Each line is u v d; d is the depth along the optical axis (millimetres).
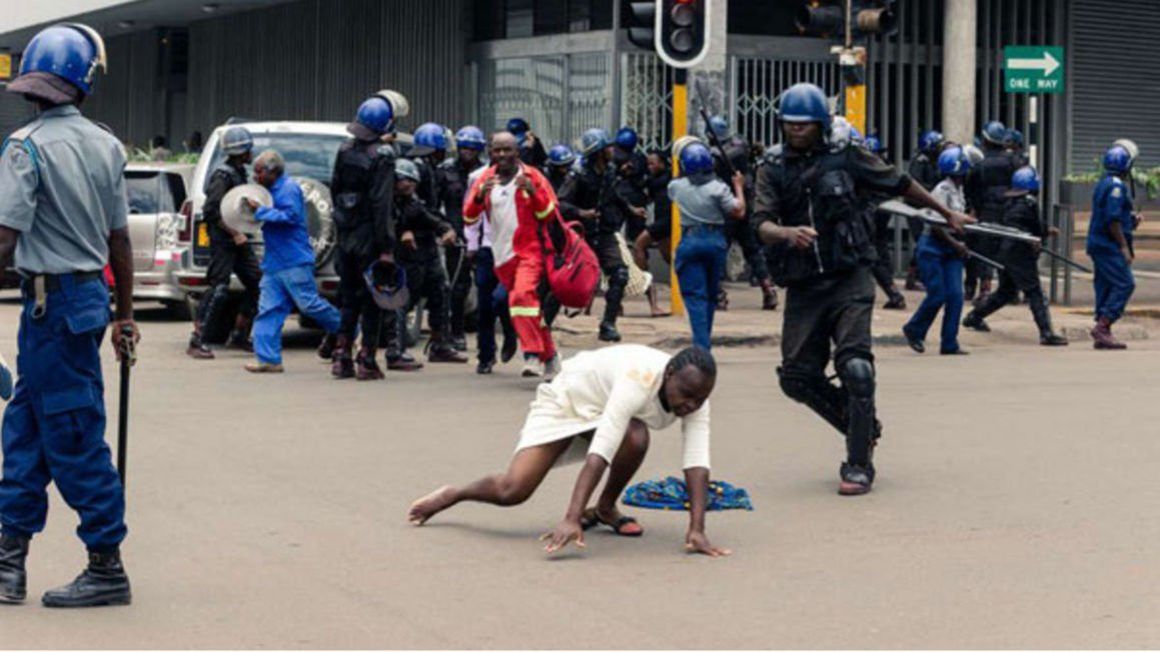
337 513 8602
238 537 8039
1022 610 6809
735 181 14125
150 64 36688
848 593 7066
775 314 19172
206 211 15430
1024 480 9641
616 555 7742
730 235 18922
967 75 24531
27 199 6492
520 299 13328
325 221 16391
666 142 23672
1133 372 14898
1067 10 26375
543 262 13281
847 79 18234
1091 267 25234
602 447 7609
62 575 7266
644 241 19047
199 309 15438
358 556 7676
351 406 12375
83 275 6625
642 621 6613
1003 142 19891
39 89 6605
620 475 8039
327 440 10828
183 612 6703
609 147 16375
